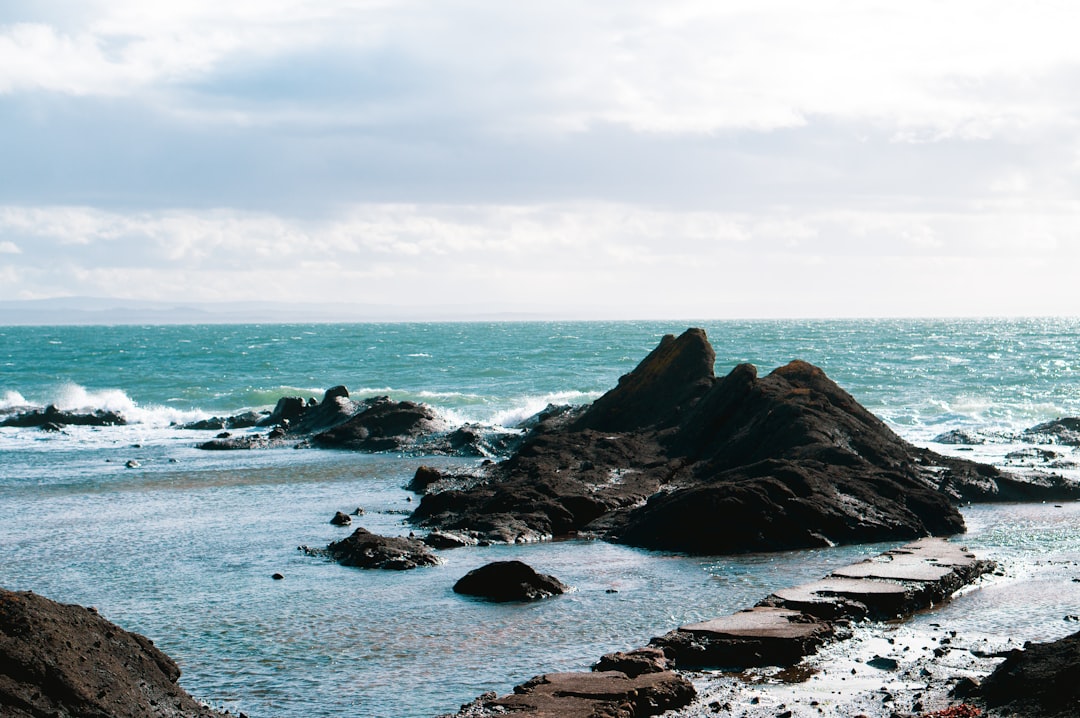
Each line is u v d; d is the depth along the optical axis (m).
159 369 111.62
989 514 27.81
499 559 22.86
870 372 88.75
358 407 53.59
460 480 33.38
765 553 23.25
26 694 10.59
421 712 13.04
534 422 48.31
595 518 27.34
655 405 38.25
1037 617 16.86
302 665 15.05
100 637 12.27
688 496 24.73
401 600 18.89
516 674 14.43
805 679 13.88
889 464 29.69
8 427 59.09
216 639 16.44
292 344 186.00
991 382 78.38
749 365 34.62
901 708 12.40
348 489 34.47
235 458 44.19
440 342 186.88
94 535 25.91
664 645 14.94
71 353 153.25
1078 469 34.25
